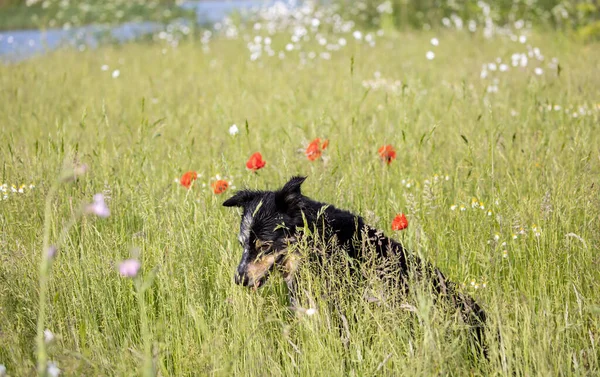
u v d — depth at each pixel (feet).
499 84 34.96
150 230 18.02
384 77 40.73
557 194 18.44
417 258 15.57
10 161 21.44
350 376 13.56
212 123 29.55
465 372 12.85
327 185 19.81
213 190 19.70
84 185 21.27
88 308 15.52
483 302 14.57
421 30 63.10
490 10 61.57
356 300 14.64
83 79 42.34
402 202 20.51
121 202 20.13
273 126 28.12
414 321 13.92
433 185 19.95
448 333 13.52
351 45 54.39
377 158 22.25
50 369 10.53
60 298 15.60
